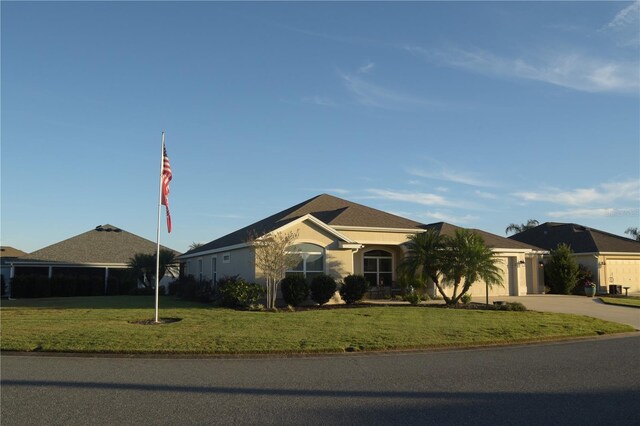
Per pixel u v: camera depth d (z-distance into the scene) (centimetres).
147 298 2956
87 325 1546
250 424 657
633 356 1173
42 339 1302
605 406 741
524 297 2867
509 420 674
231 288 2138
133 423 659
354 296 2338
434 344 1282
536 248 3319
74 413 704
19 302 2570
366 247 2831
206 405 745
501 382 895
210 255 3102
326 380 911
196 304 2358
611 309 2219
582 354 1201
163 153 1766
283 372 982
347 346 1235
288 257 2111
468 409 725
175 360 1111
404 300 2467
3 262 3897
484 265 2264
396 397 791
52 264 3684
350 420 674
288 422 666
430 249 2338
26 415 693
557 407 735
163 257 3781
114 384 879
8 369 1007
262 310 1997
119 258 3969
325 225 2441
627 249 3606
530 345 1344
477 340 1341
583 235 3700
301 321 1631
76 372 979
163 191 1723
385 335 1377
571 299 2722
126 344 1238
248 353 1174
